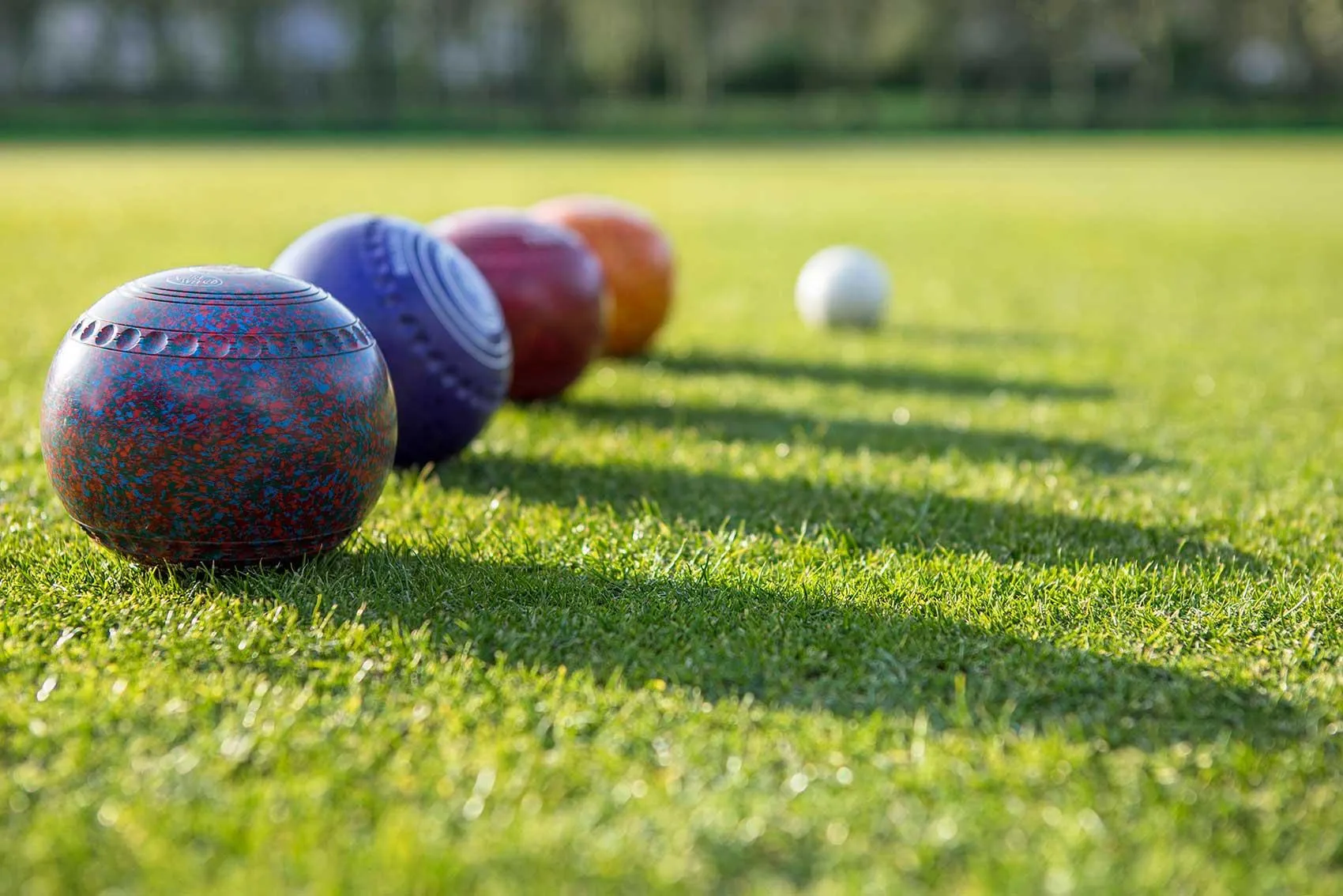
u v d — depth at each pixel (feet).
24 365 4.40
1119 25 33.04
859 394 4.33
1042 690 2.77
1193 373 4.76
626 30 31.32
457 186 14.12
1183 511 3.43
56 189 12.78
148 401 2.83
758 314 6.05
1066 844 2.48
